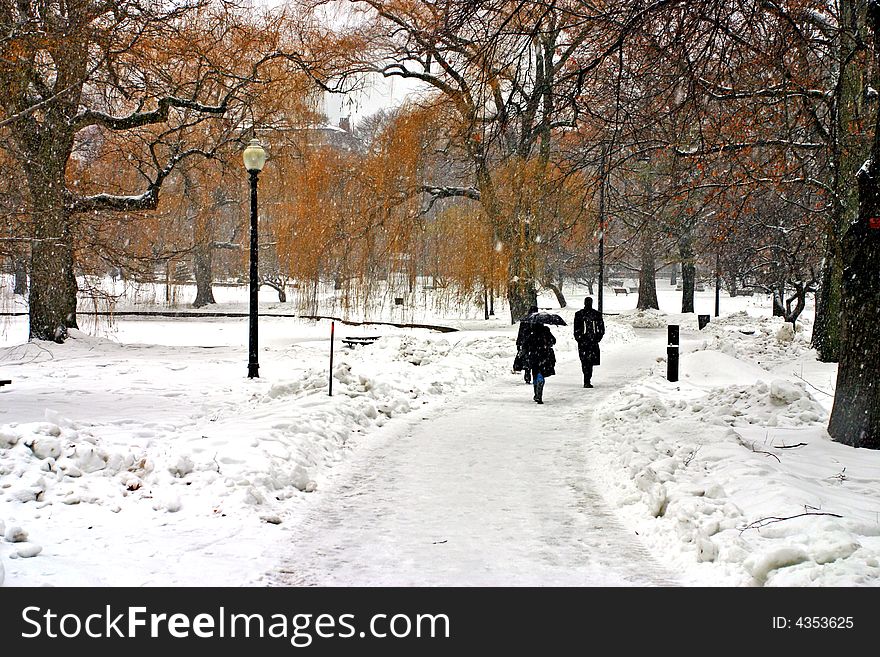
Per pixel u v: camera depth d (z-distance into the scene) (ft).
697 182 50.80
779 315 139.03
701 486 24.13
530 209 91.71
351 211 109.09
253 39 96.27
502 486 27.66
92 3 71.77
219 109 84.89
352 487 27.50
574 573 18.84
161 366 64.13
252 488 24.73
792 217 88.79
